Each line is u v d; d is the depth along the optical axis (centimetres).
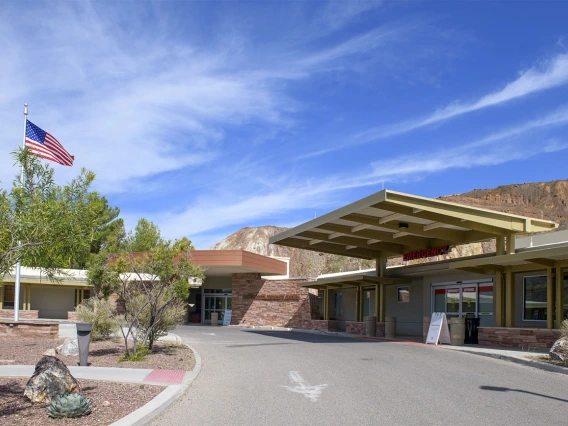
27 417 785
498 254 2028
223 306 4328
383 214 2167
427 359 1524
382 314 2752
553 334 1709
